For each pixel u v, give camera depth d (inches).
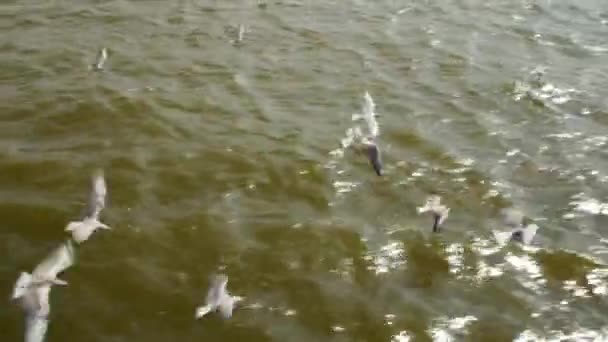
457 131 732.0
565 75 860.6
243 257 543.5
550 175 675.4
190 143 663.8
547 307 528.1
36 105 689.6
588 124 763.4
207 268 530.9
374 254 559.5
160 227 561.0
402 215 604.7
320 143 684.1
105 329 473.1
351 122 725.3
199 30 890.7
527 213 620.7
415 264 555.2
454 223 600.4
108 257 526.6
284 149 668.7
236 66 814.5
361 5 1015.0
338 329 493.4
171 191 602.2
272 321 493.7
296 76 808.9
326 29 931.3
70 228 513.3
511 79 839.1
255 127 700.7
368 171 652.7
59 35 838.5
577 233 601.9
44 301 448.8
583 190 655.8
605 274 558.6
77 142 647.8
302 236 568.7
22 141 639.1
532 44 940.6
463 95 799.7
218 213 583.2
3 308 474.3
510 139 725.3
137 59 801.6
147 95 729.0
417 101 780.0
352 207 608.1
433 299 525.7
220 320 487.2
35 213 556.4
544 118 768.9
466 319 510.3
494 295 534.3
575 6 1066.7
